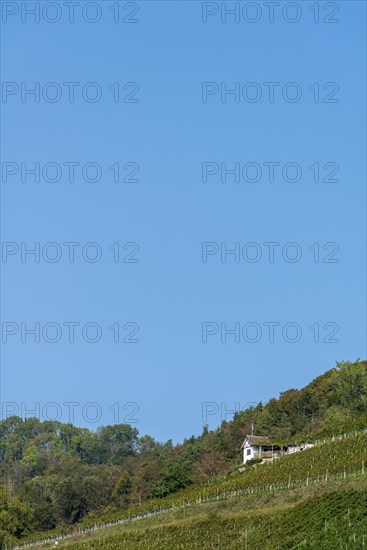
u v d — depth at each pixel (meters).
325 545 97.81
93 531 140.88
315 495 115.62
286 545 101.50
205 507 128.00
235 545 108.44
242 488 130.88
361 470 121.00
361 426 149.75
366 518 101.69
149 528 127.50
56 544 140.62
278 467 136.12
